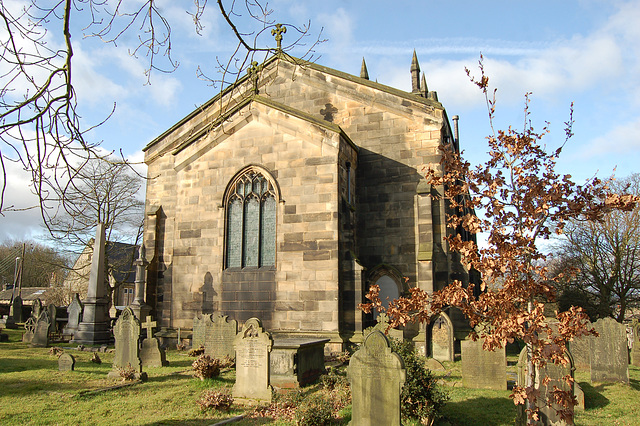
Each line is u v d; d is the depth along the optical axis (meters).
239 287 22.53
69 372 16.55
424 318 9.20
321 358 16.34
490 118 9.09
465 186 8.89
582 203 8.21
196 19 7.67
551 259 42.00
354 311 21.09
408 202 23.94
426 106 24.34
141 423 10.87
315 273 21.23
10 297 75.50
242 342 13.13
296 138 22.75
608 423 10.99
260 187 23.25
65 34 6.27
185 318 23.41
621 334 15.35
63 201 7.18
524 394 8.32
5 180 6.13
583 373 17.59
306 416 10.58
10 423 10.69
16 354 21.30
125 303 71.75
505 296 8.40
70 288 59.56
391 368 9.52
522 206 8.55
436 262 22.55
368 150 25.02
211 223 23.80
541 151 8.76
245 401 12.73
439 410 11.23
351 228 22.39
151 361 18.33
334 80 26.25
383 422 9.46
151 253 27.53
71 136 6.89
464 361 14.44
